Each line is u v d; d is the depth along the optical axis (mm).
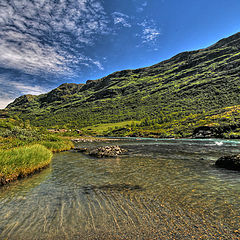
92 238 5469
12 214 7219
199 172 14055
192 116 111375
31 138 34500
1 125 56281
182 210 7262
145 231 5789
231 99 142375
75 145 51125
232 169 14969
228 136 60250
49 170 16047
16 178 12906
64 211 7473
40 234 5734
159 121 142125
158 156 23938
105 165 18234
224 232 5551
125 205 7980
